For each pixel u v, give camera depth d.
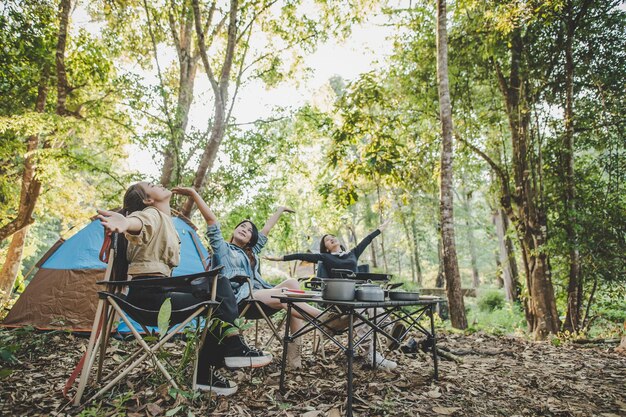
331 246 4.36
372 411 2.24
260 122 9.91
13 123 7.71
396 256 30.22
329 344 4.16
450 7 8.51
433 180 9.98
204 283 2.39
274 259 4.09
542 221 7.55
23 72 9.09
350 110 8.62
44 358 3.23
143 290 2.31
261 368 2.99
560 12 6.78
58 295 4.65
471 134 9.43
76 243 5.06
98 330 2.28
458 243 30.56
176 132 8.79
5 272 10.41
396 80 9.39
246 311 3.09
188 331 2.31
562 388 2.96
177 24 10.55
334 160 8.30
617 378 3.31
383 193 18.30
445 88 7.22
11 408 2.12
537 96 7.82
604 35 7.23
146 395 2.25
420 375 3.07
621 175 7.41
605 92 7.31
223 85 8.11
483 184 12.48
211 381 2.29
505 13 6.50
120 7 9.84
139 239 2.21
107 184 11.98
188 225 5.40
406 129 9.53
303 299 2.50
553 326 7.27
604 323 7.59
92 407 2.07
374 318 3.13
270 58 10.22
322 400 2.39
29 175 9.57
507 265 13.16
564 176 7.52
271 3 8.72
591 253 7.09
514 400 2.63
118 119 10.06
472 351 4.35
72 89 9.58
